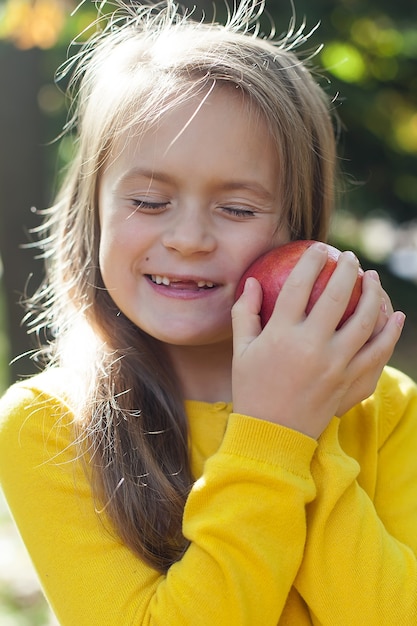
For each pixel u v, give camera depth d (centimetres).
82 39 484
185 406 147
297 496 123
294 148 143
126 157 137
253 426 125
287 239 145
